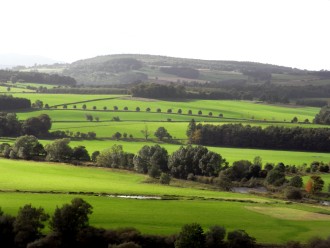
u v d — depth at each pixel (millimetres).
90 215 98250
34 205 103438
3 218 83250
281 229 95938
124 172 161625
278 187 145250
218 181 147000
